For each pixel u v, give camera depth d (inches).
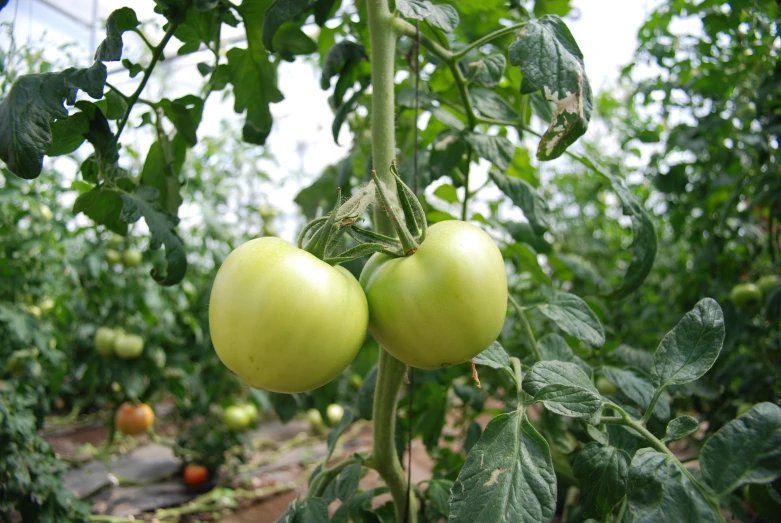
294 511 17.3
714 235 32.6
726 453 12.0
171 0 18.1
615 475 14.4
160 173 21.5
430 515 21.5
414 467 38.5
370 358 28.0
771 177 28.8
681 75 33.2
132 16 17.2
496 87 26.2
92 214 19.8
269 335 13.2
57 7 60.8
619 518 14.4
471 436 24.1
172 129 22.9
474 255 13.9
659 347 14.5
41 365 43.0
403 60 24.6
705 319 14.3
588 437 20.9
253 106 22.8
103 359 43.8
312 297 13.4
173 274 18.7
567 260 29.2
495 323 14.2
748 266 34.7
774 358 30.4
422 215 14.4
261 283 13.3
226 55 21.3
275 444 50.9
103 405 52.2
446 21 16.6
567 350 17.9
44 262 39.5
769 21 29.1
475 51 24.2
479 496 12.8
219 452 42.1
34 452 27.1
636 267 19.0
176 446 43.4
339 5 23.9
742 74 29.8
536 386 14.4
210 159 48.2
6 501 25.0
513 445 13.5
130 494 40.1
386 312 14.1
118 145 18.3
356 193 14.8
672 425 13.8
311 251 14.5
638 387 17.0
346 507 18.8
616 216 48.6
